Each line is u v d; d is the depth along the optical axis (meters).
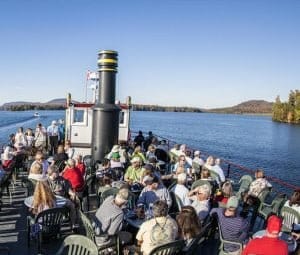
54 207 6.23
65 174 8.48
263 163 41.78
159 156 13.98
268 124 158.25
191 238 5.50
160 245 4.89
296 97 148.75
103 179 8.45
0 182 8.49
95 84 15.44
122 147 12.11
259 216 8.80
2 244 6.62
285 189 25.14
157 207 5.14
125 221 6.15
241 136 85.38
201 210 6.69
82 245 4.68
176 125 127.62
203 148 54.97
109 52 10.99
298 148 60.53
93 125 11.20
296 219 6.80
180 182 7.62
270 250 4.38
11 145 13.32
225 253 5.64
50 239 6.48
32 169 7.95
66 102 14.30
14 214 8.24
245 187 10.23
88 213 8.56
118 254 5.62
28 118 96.38
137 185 8.35
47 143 15.91
